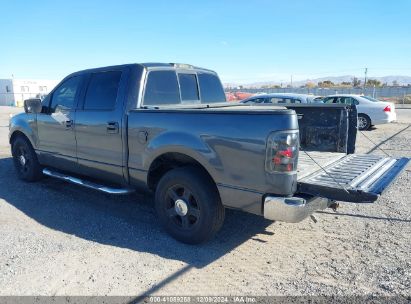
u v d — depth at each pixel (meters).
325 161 4.48
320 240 4.14
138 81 4.45
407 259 3.67
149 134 4.12
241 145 3.42
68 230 4.40
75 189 6.10
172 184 4.01
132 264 3.59
